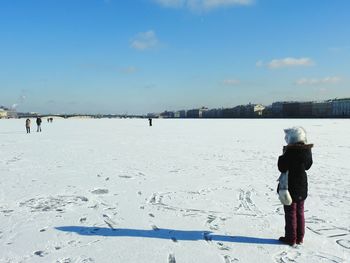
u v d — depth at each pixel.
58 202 7.89
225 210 7.30
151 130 43.62
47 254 5.05
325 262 4.80
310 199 8.22
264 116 197.50
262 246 5.37
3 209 7.31
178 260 4.88
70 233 5.91
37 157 16.19
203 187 9.57
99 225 6.33
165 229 6.13
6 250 5.18
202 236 5.80
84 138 29.14
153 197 8.40
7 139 27.94
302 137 5.27
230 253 5.11
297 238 5.46
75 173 11.76
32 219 6.64
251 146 21.77
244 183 10.14
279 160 5.30
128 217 6.80
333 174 11.63
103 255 5.02
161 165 13.66
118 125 64.31
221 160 15.16
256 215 6.95
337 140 26.08
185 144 23.25
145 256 5.00
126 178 10.87
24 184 9.89
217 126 57.22
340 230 6.10
